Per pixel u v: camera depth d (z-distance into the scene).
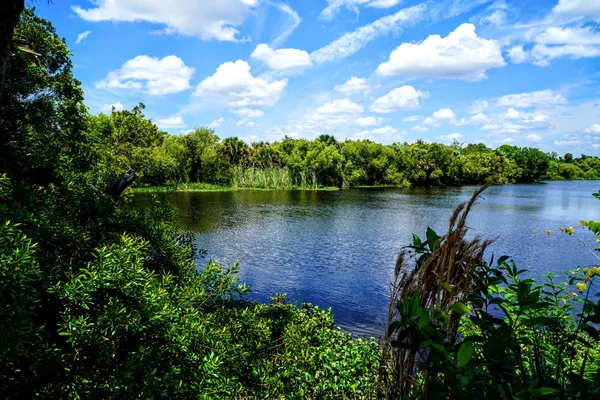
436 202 45.62
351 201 45.88
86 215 5.30
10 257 2.68
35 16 11.19
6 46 4.09
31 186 4.83
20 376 2.79
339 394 5.29
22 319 2.49
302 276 15.52
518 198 55.31
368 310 11.86
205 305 5.71
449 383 1.42
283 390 5.29
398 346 1.46
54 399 2.88
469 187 79.44
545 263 18.09
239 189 60.84
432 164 85.25
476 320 1.61
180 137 63.06
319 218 31.16
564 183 103.81
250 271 16.06
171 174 53.69
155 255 5.86
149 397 3.07
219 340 4.70
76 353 3.35
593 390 1.35
